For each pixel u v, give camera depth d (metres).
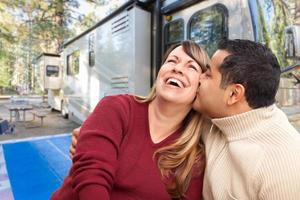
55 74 8.49
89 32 5.66
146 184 1.08
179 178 1.15
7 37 16.80
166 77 1.13
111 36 4.59
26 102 9.83
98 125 1.06
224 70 0.98
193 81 1.09
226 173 1.04
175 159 1.15
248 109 0.99
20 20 16.83
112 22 4.55
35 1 16.83
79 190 0.91
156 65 3.78
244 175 0.94
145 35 3.92
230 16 2.81
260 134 0.95
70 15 17.75
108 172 0.95
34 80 16.94
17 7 16.55
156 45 3.77
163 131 1.20
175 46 1.24
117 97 1.23
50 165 3.59
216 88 1.02
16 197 2.75
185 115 1.20
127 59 4.01
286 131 0.94
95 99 5.39
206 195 1.17
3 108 10.96
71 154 1.27
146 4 3.95
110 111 1.12
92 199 0.87
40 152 4.13
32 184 3.04
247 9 2.68
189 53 1.12
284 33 2.75
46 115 7.97
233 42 1.04
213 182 1.07
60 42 17.47
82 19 17.80
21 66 17.39
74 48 6.77
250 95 0.96
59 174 3.30
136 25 3.83
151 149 1.14
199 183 1.21
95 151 0.98
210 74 1.05
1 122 5.97
